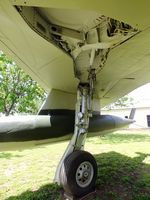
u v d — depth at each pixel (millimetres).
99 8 1785
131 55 3031
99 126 4078
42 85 4043
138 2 1739
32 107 11695
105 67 3369
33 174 3857
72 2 1706
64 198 2783
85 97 3234
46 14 2451
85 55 3156
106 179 3404
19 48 2746
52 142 3479
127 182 3285
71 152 2961
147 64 3363
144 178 3465
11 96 11172
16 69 10883
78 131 3113
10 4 1825
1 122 2900
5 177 3691
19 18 2086
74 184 2723
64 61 2947
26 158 5297
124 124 5062
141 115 20531
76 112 3229
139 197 2750
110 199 2721
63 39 2771
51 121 3324
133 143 7980
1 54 10289
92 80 3262
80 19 2615
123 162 4543
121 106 18422
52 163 4719
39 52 2775
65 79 3492
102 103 5684
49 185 3229
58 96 3969
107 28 2680
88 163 2938
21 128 2992
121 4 1752
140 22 2035
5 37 2516
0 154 5844
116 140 9008
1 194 2961
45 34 2512
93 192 2918
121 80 4062
